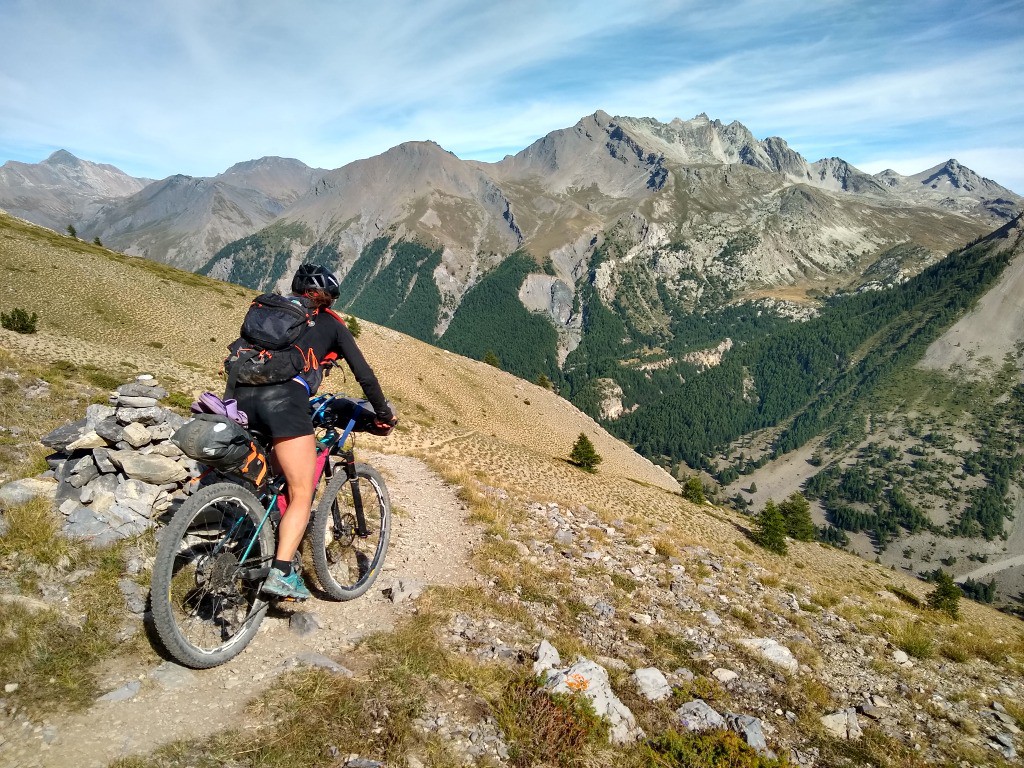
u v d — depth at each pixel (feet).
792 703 20.16
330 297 13.37
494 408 326.03
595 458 228.84
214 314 274.16
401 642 15.52
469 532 31.48
